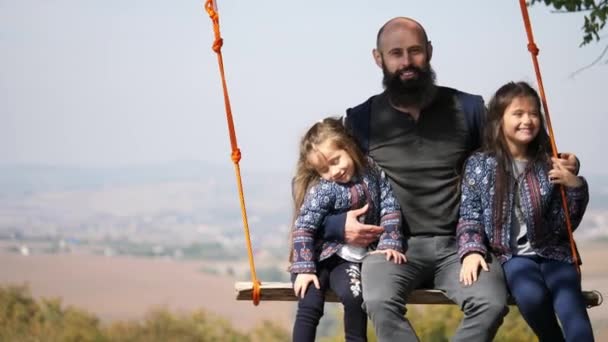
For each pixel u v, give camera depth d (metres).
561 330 6.77
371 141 7.24
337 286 6.86
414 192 7.11
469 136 7.16
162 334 41.38
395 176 7.14
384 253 6.89
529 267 6.73
